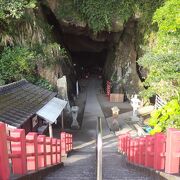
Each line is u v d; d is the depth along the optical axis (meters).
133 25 29.19
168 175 5.13
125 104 28.69
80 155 14.29
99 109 26.80
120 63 31.02
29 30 20.62
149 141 6.69
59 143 11.09
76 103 29.52
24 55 18.23
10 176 5.43
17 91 14.80
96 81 45.22
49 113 14.09
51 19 28.77
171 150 5.23
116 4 25.02
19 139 5.63
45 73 20.98
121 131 20.41
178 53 10.93
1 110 11.06
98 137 5.47
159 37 13.46
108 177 7.10
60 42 31.33
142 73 28.47
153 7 24.81
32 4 18.50
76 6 25.28
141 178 6.59
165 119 8.05
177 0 11.05
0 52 18.56
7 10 17.34
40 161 7.98
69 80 29.94
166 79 11.11
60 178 7.27
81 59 50.72
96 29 25.77
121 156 13.12
